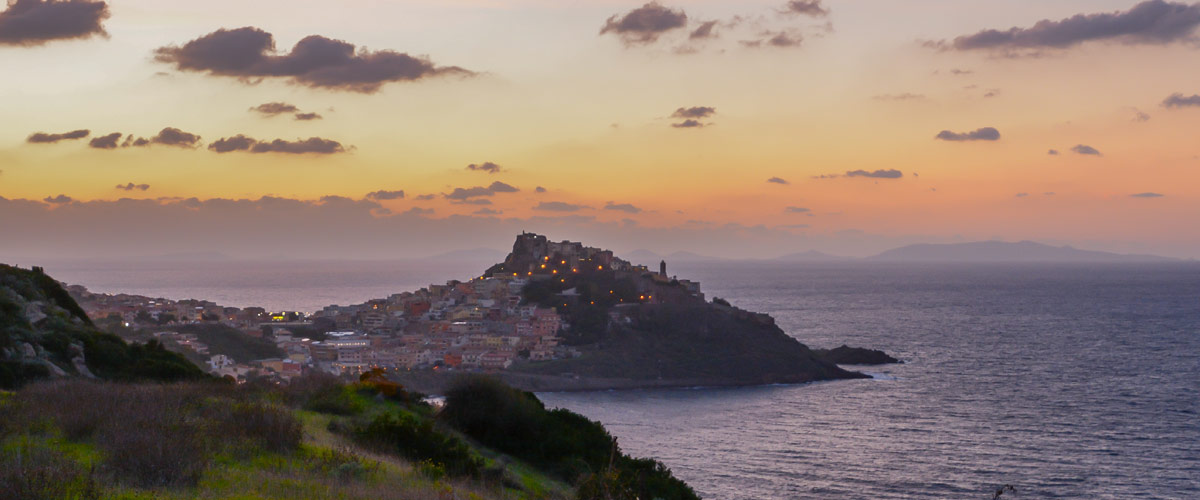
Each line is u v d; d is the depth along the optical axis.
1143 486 73.69
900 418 109.81
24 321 45.19
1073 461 83.12
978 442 92.88
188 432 21.70
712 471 80.25
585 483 23.34
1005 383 138.62
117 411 23.91
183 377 46.69
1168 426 100.19
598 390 145.62
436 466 25.03
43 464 17.55
